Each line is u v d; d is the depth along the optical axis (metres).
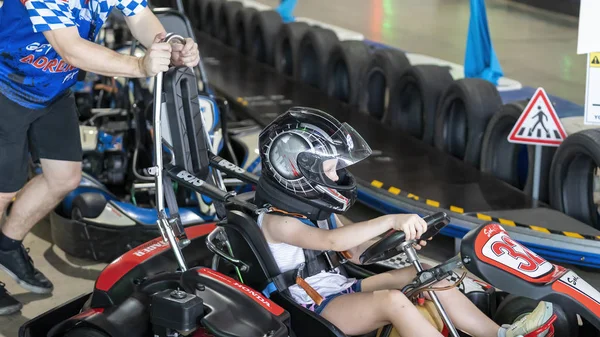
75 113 2.87
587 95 3.44
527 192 3.86
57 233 3.54
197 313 2.12
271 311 2.13
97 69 2.30
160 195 2.37
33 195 2.93
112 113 4.34
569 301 2.11
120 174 3.98
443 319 2.17
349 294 2.29
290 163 2.21
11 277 3.14
